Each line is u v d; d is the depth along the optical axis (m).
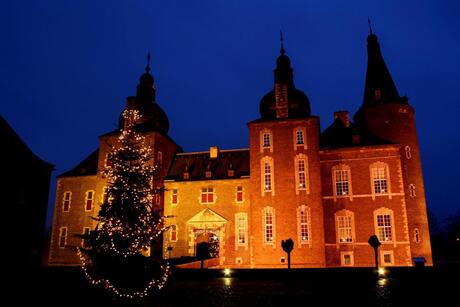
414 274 25.22
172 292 21.12
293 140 43.00
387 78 47.50
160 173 46.75
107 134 48.12
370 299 17.42
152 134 45.88
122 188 22.83
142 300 18.91
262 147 43.66
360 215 40.12
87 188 47.97
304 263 39.44
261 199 42.16
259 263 40.59
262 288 22.06
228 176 45.38
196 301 18.00
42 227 36.38
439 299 17.08
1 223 31.70
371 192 40.31
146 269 21.69
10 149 33.72
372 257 38.81
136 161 24.50
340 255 39.72
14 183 33.53
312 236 39.97
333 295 18.86
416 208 42.22
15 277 23.86
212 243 46.47
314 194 40.94
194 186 45.78
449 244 83.38
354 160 41.53
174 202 45.88
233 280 26.12
